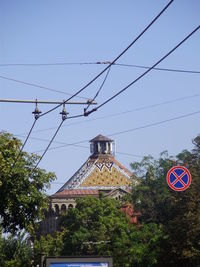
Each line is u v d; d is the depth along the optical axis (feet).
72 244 321.73
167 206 301.22
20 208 185.78
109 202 327.26
